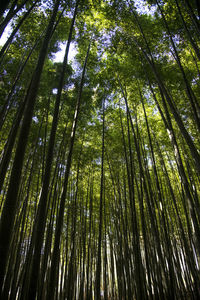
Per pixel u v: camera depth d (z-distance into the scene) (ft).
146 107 24.67
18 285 15.89
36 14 16.42
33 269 6.75
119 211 22.84
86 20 18.81
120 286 23.32
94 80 20.25
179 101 20.04
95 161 26.43
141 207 16.06
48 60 18.92
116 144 24.21
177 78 17.49
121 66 19.57
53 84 17.52
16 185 5.88
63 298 22.63
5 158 9.14
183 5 13.75
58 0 10.17
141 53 17.69
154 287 14.25
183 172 11.51
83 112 20.16
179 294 20.20
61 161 19.80
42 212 7.49
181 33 15.28
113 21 17.71
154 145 24.62
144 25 16.99
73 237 19.69
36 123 20.44
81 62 20.54
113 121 24.27
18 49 17.37
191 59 18.28
